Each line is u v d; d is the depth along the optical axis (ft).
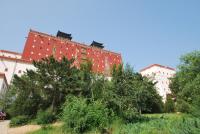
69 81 88.38
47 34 273.75
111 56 307.99
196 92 104.42
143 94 78.13
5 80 156.15
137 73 82.64
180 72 143.64
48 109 85.40
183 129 47.73
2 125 87.56
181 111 124.88
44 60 92.68
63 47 274.98
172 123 57.21
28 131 69.46
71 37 300.20
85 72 86.79
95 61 288.10
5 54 257.34
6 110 124.16
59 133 62.49
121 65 82.17
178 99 141.49
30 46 250.57
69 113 64.23
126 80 77.66
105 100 73.20
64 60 92.84
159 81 272.51
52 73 88.33
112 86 75.92
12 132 69.51
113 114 68.90
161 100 152.66
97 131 60.85
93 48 301.63
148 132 52.03
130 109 71.31
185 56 143.64
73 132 61.41
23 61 212.02
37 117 82.99
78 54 281.54
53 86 87.92
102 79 83.05
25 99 91.86
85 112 64.69
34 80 89.86
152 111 139.64
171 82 190.19
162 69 284.20
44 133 63.57
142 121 70.49
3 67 200.95
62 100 87.76
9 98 129.59
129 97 73.36
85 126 62.44
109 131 61.31
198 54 141.38
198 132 44.75
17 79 92.48
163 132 50.39
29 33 261.85
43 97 92.12
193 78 130.82
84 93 81.46
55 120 79.56
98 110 66.08
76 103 67.31
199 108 75.97
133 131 55.26
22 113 92.22
